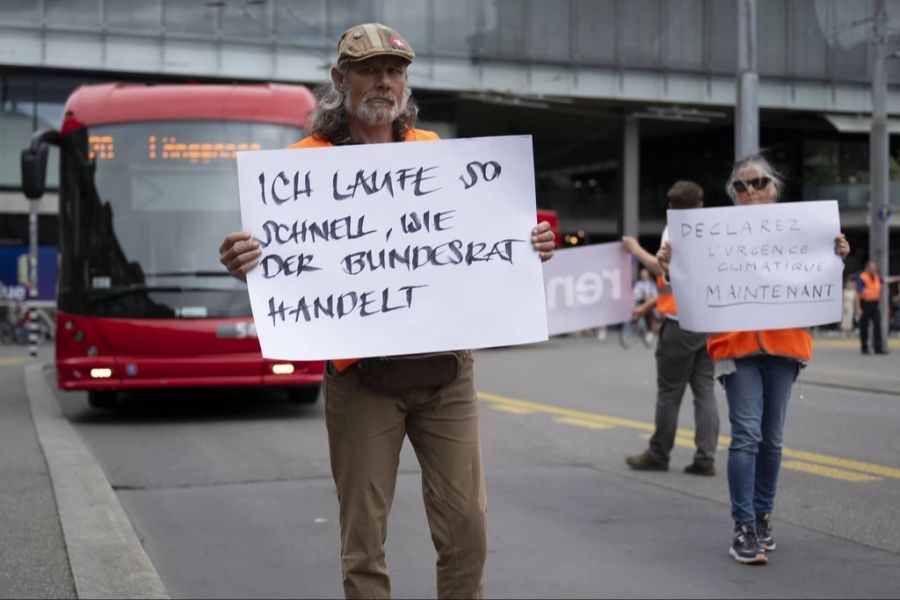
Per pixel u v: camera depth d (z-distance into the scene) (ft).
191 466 27.96
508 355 79.46
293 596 16.19
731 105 98.12
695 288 17.89
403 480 25.30
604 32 103.81
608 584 16.37
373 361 11.09
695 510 21.66
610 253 22.16
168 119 38.01
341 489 11.32
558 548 18.67
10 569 16.83
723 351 17.90
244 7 78.23
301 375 37.99
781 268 17.80
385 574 11.25
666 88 101.96
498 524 20.56
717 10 98.53
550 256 11.49
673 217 18.03
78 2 51.01
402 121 11.72
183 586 16.79
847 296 89.04
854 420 24.00
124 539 18.63
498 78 103.96
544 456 28.94
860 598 15.20
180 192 37.83
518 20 104.01
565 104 115.44
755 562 17.24
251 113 38.50
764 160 18.81
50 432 33.45
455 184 11.43
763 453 18.02
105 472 27.09
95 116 37.96
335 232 11.26
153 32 63.87
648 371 61.98
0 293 116.67
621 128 127.95
